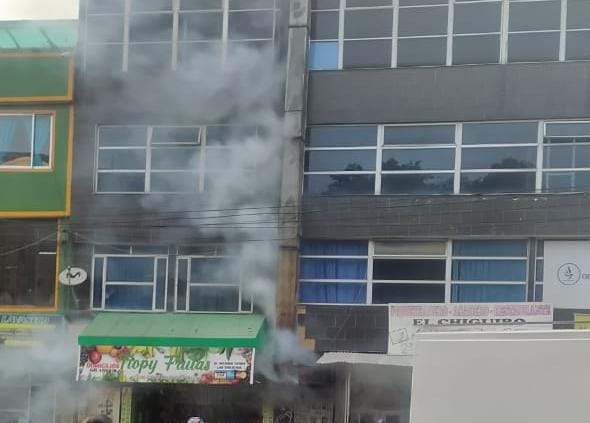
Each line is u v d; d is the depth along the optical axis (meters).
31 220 14.09
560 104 12.88
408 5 13.63
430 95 13.36
